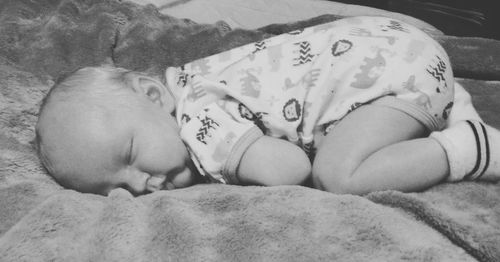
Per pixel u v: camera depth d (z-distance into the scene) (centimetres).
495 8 130
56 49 82
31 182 62
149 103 65
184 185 64
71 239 54
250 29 93
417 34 67
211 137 63
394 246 51
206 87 66
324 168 61
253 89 66
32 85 76
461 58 83
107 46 83
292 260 51
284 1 104
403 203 56
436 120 64
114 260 51
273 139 63
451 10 137
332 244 52
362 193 60
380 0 145
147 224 55
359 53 65
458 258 51
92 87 64
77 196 59
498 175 59
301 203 56
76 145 61
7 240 54
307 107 65
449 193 58
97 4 89
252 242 52
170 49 85
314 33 69
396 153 59
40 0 90
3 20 85
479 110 77
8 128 69
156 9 92
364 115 62
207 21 100
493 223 54
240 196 57
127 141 61
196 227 53
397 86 63
